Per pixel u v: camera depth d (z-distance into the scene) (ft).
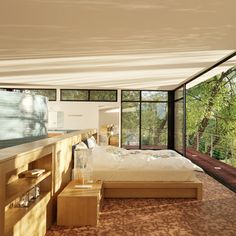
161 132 33.37
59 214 10.30
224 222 10.69
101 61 14.93
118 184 13.75
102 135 30.30
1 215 5.95
